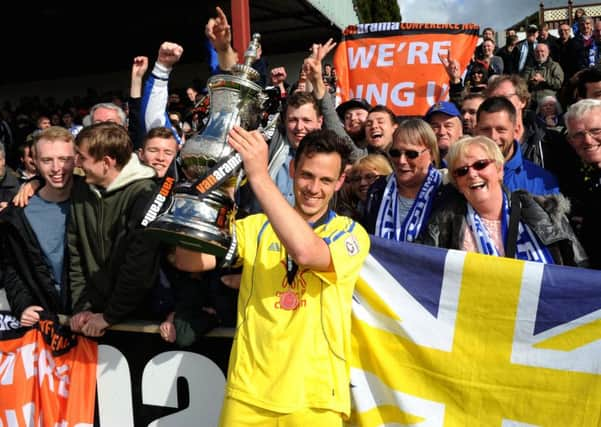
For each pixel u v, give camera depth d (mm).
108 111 3479
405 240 2242
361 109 3762
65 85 13344
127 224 2193
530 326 1950
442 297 2035
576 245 2037
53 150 2344
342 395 1769
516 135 2842
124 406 2373
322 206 1847
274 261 1837
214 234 1688
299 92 2953
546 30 7324
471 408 2004
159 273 2268
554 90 6535
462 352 2012
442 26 4246
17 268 2523
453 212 2100
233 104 1762
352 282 1835
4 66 12477
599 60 6840
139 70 3330
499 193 2033
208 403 2266
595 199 2350
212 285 2225
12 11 9336
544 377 1937
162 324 2225
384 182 2486
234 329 2193
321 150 1780
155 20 10055
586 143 2502
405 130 2289
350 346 1942
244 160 1561
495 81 3551
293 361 1734
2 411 2520
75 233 2336
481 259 1981
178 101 7773
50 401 2416
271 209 1562
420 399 2053
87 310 2340
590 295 1893
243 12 2885
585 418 1893
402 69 4273
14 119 10367
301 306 1778
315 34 10891
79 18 9875
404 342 2068
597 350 1887
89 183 2223
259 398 1732
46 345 2426
